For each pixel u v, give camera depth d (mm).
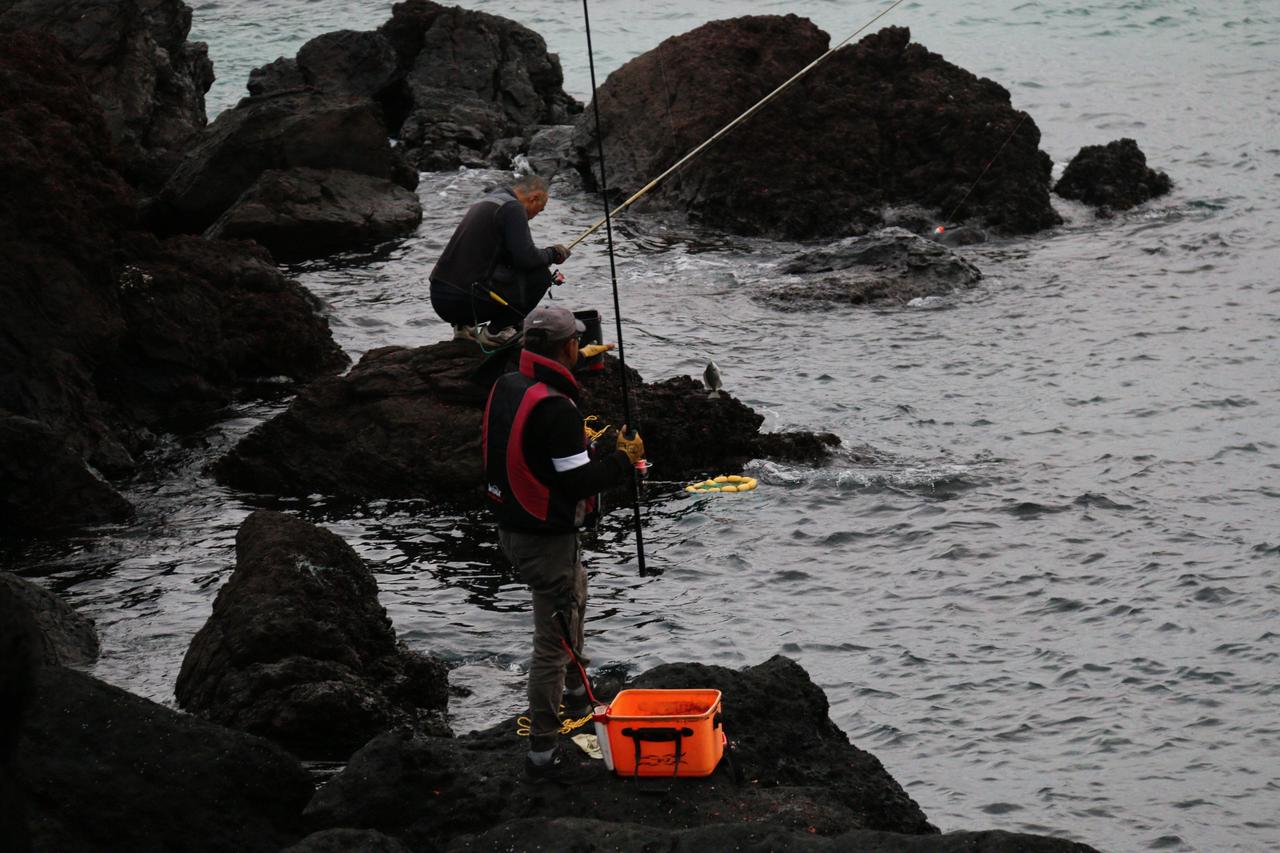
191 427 24141
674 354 27422
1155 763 14031
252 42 69688
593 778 9977
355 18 74062
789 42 40500
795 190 37062
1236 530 19109
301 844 8883
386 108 49531
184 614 17188
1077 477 21094
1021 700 15289
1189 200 37562
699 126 38594
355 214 35250
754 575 18375
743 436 22250
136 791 10789
